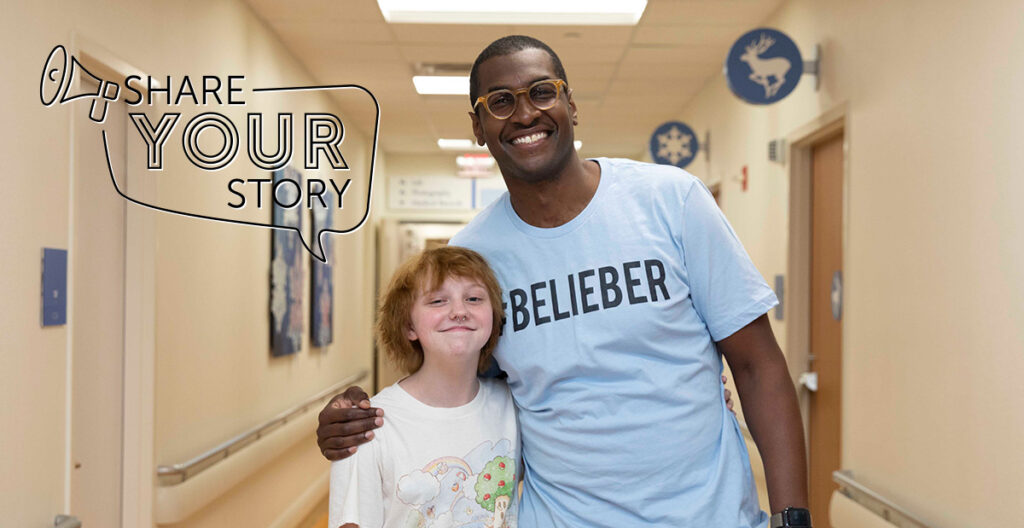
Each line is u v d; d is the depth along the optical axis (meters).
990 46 2.46
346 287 7.75
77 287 2.85
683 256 1.52
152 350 3.25
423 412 1.55
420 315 1.54
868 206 3.41
